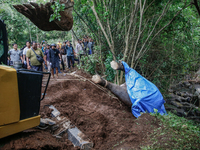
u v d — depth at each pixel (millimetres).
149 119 3914
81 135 3162
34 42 5934
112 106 5219
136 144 3062
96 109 4914
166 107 7305
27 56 5895
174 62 7094
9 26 13945
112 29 6734
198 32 7184
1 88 1979
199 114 6469
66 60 11086
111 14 6461
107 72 6992
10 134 2137
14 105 2113
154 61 7613
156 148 2793
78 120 4164
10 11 12422
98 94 6301
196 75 7004
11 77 2057
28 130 2689
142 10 5309
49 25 2934
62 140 3152
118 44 7020
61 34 22016
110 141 3350
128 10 6648
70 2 2852
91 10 5707
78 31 8492
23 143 2305
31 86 2357
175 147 2787
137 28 6730
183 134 3184
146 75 7820
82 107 5031
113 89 4762
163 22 6691
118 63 5082
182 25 6676
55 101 5074
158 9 6719
